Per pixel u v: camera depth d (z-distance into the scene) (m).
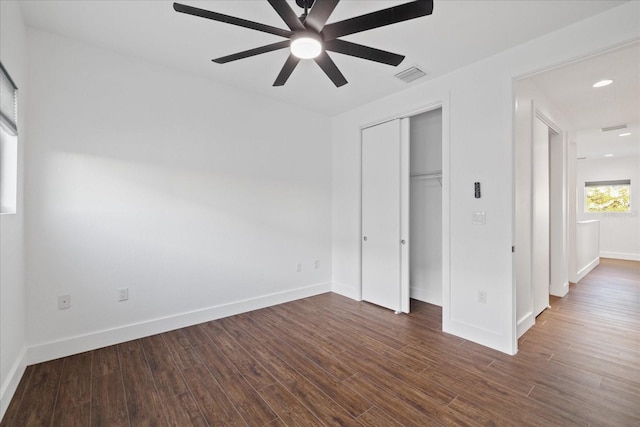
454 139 2.84
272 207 3.70
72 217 2.43
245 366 2.29
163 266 2.89
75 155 2.44
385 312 3.48
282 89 3.39
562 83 3.06
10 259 1.89
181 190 3.00
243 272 3.46
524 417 1.73
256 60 2.75
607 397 1.90
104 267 2.58
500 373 2.19
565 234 4.08
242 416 1.75
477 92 2.68
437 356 2.44
